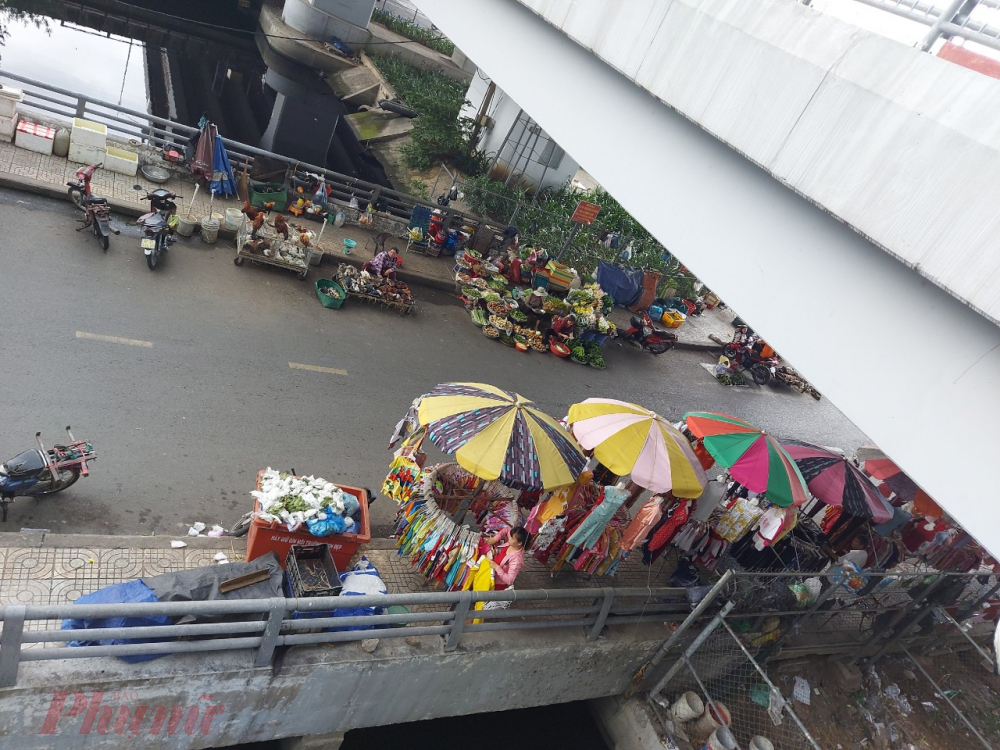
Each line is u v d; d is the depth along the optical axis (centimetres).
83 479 749
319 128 2452
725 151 480
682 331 2023
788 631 858
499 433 678
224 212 1350
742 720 849
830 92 380
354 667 600
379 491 909
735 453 791
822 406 1923
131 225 1216
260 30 3019
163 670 515
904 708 984
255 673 550
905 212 342
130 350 949
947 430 348
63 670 486
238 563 595
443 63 3161
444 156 2272
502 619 695
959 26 347
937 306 355
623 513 838
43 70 2150
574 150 639
